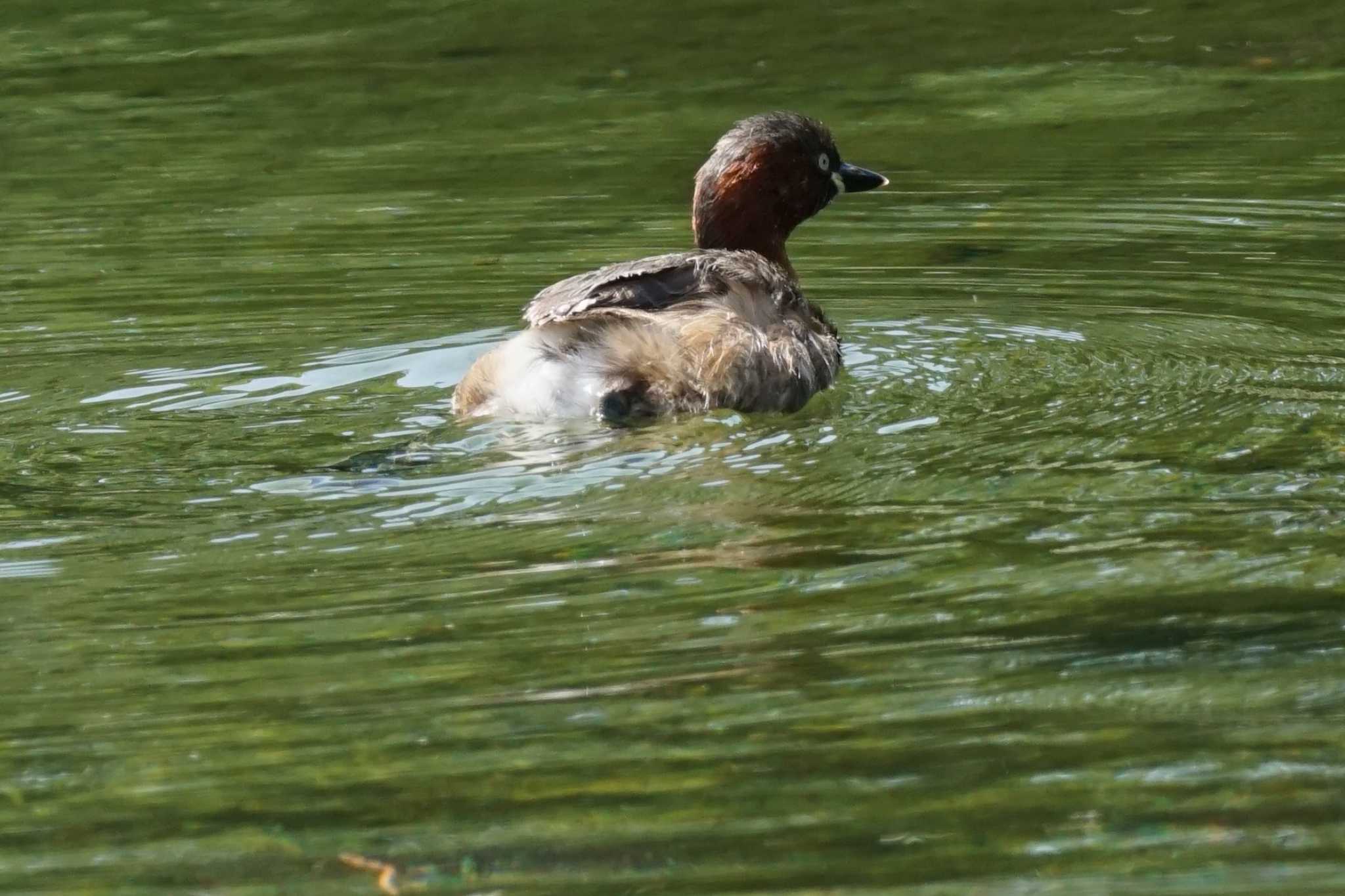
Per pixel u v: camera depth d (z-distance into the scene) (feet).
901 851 32.19
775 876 31.55
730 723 37.09
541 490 50.98
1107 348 65.57
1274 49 112.57
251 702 38.73
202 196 90.02
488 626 42.06
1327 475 50.21
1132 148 94.99
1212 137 96.32
